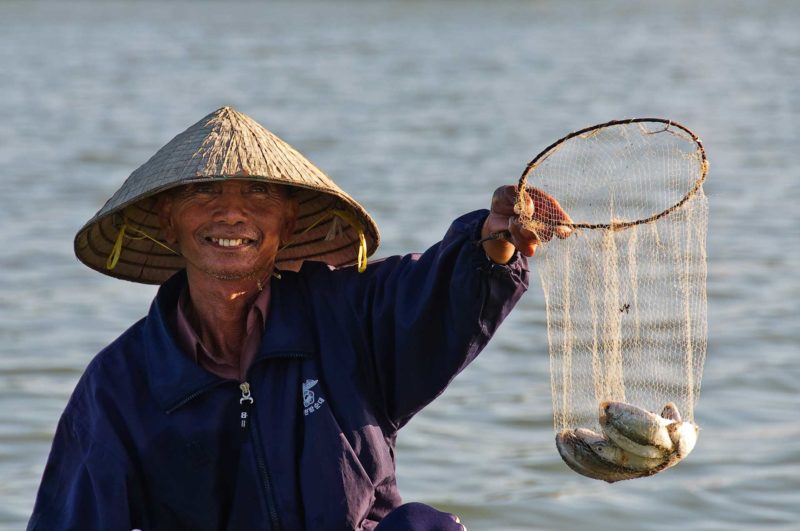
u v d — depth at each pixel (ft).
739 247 41.86
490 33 163.73
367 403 12.41
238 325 12.51
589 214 12.51
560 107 85.05
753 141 66.74
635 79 103.65
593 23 181.16
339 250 13.78
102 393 12.25
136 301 35.60
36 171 59.00
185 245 12.29
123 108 85.76
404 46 144.56
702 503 21.74
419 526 11.59
